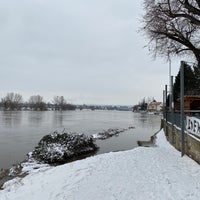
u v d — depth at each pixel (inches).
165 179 343.0
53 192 319.9
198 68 576.4
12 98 5905.5
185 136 503.5
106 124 2281.0
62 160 743.1
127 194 295.1
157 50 783.1
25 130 1585.9
